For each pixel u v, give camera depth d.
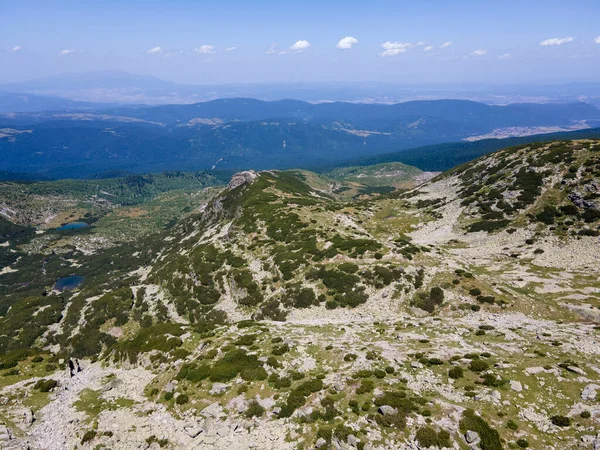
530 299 56.34
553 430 24.55
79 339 84.19
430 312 56.69
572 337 40.47
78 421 34.88
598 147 109.44
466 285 60.31
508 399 27.67
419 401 28.19
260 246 93.38
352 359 37.44
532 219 94.69
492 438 23.78
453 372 31.69
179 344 48.09
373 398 29.52
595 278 63.41
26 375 47.75
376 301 61.94
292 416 29.33
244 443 27.52
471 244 94.62
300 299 66.25
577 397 27.25
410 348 39.31
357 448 24.69
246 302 72.62
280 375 35.69
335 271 70.69
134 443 30.00
